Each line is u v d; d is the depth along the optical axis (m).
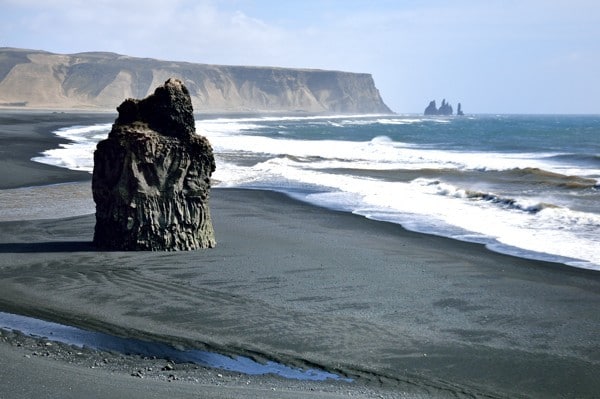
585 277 14.12
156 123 15.80
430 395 8.29
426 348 9.89
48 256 14.84
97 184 15.55
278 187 27.97
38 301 11.67
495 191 26.95
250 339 10.09
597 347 10.05
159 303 11.70
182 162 15.52
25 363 8.51
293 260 15.11
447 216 21.27
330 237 17.97
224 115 188.38
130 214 15.35
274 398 7.65
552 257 15.88
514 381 8.81
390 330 10.63
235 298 12.12
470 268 14.80
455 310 11.77
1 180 28.28
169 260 14.70
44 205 21.84
